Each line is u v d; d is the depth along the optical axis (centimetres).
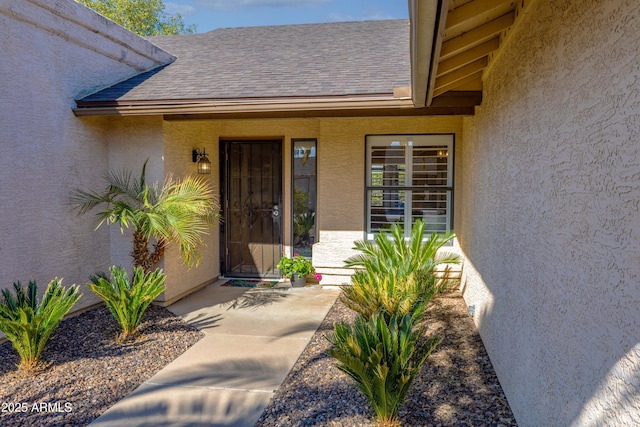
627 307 168
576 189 221
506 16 363
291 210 874
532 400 295
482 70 512
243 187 891
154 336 545
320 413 358
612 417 179
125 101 623
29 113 547
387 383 323
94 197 611
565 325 233
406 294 496
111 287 531
